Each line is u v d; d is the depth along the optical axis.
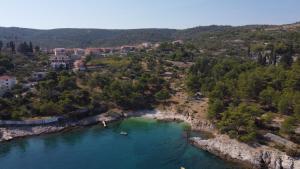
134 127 163.12
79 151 130.75
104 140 144.12
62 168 114.38
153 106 188.62
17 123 151.88
